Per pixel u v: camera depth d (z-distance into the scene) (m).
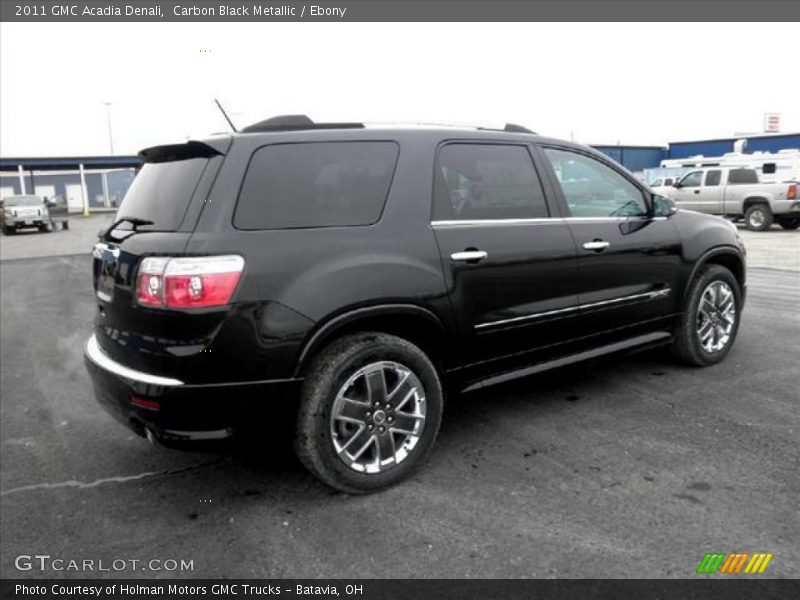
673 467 3.24
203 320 2.72
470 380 3.55
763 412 3.91
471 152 3.59
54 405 4.68
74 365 5.76
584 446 3.53
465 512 2.91
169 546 2.76
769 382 4.44
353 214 3.12
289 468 3.45
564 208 3.89
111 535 2.86
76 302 9.13
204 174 2.91
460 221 3.42
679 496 2.96
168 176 3.11
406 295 3.12
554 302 3.75
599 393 4.34
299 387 2.92
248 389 2.81
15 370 5.64
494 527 2.78
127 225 3.20
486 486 3.13
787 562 2.45
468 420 3.96
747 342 5.48
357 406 3.05
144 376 2.82
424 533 2.76
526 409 4.10
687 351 4.66
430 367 3.23
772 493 2.95
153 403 2.77
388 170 3.27
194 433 2.80
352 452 3.06
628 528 2.71
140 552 2.72
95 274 3.39
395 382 3.19
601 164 4.21
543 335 3.75
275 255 2.85
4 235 26.17
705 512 2.81
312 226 2.99
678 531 2.68
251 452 3.68
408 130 3.41
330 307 2.91
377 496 3.10
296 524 2.88
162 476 3.43
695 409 3.99
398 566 2.54
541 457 3.42
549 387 4.50
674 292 4.46
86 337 6.88
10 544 2.82
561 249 3.76
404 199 3.26
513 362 3.69
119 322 3.02
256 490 3.22
